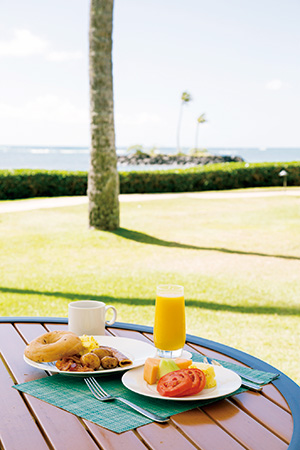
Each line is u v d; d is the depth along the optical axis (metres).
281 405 1.35
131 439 1.15
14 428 1.20
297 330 4.55
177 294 1.63
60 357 1.54
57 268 7.00
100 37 8.63
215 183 21.41
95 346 1.60
